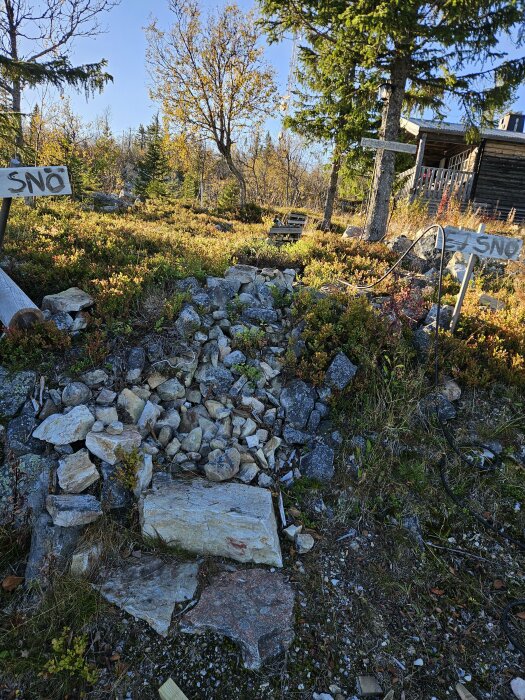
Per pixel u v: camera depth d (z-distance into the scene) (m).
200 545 3.33
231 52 18.94
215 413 4.18
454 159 18.92
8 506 3.35
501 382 4.92
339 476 4.01
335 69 10.30
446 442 4.36
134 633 2.88
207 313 5.00
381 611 3.23
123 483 3.49
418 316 5.56
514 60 8.51
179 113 19.69
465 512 3.91
